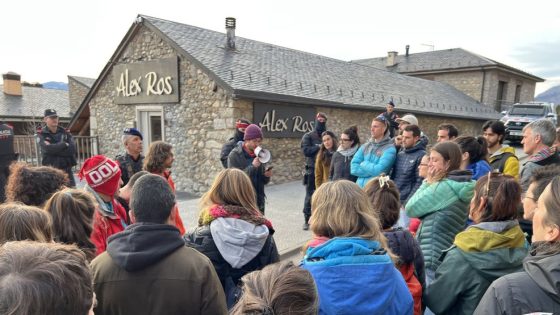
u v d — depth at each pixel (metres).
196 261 1.48
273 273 0.95
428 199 2.18
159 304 1.38
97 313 1.42
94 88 11.70
